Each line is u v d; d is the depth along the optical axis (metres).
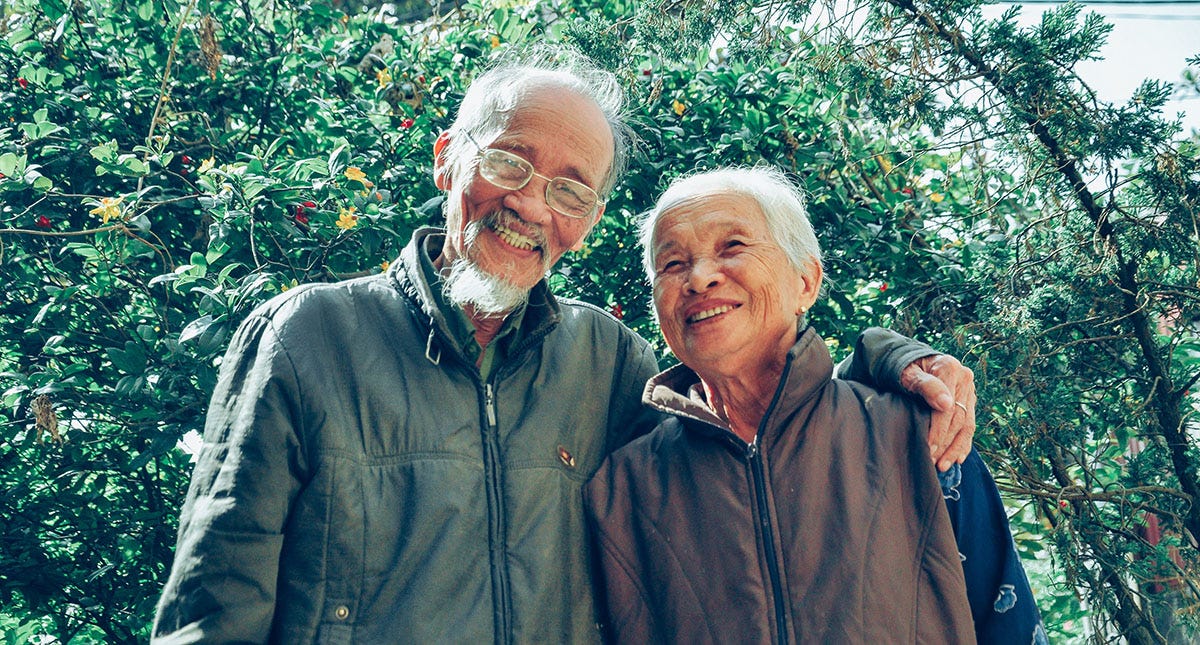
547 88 2.01
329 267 3.63
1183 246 3.56
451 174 2.05
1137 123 3.43
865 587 1.76
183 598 1.72
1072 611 4.36
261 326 1.87
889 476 1.86
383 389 1.84
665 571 1.87
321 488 1.75
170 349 3.26
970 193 4.15
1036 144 3.60
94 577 3.70
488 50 4.34
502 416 1.92
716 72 4.14
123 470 3.95
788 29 3.88
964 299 4.02
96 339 3.91
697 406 1.96
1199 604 3.65
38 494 3.94
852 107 4.18
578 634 1.86
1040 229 3.81
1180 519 3.74
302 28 4.84
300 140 4.13
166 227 3.97
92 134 4.14
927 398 1.90
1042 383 3.71
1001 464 3.74
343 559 1.73
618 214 4.05
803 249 2.01
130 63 4.41
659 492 1.94
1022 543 4.19
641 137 3.91
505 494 1.85
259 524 1.73
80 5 4.30
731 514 1.86
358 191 3.68
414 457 1.81
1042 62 3.46
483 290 1.91
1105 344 3.84
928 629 1.77
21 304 4.00
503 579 1.79
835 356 4.32
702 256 1.94
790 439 1.89
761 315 1.93
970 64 3.59
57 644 4.27
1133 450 4.39
